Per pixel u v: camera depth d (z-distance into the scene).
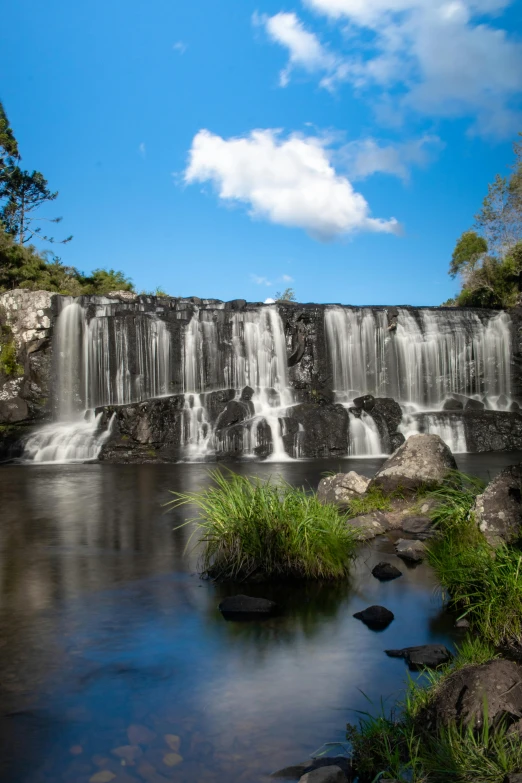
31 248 50.66
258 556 7.95
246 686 4.81
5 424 31.09
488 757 3.68
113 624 6.17
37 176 62.03
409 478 11.79
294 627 6.11
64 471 22.64
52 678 4.95
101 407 29.66
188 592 7.27
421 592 7.24
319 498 12.59
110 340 32.59
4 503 14.76
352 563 8.53
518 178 55.41
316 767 3.75
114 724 4.26
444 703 4.21
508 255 44.91
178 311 33.22
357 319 34.31
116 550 9.49
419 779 3.57
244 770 3.75
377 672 5.05
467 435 29.59
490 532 7.88
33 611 6.58
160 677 4.96
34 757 3.88
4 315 33.94
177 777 3.69
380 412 29.50
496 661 4.41
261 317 33.53
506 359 35.59
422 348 34.75
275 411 29.50
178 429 28.28
